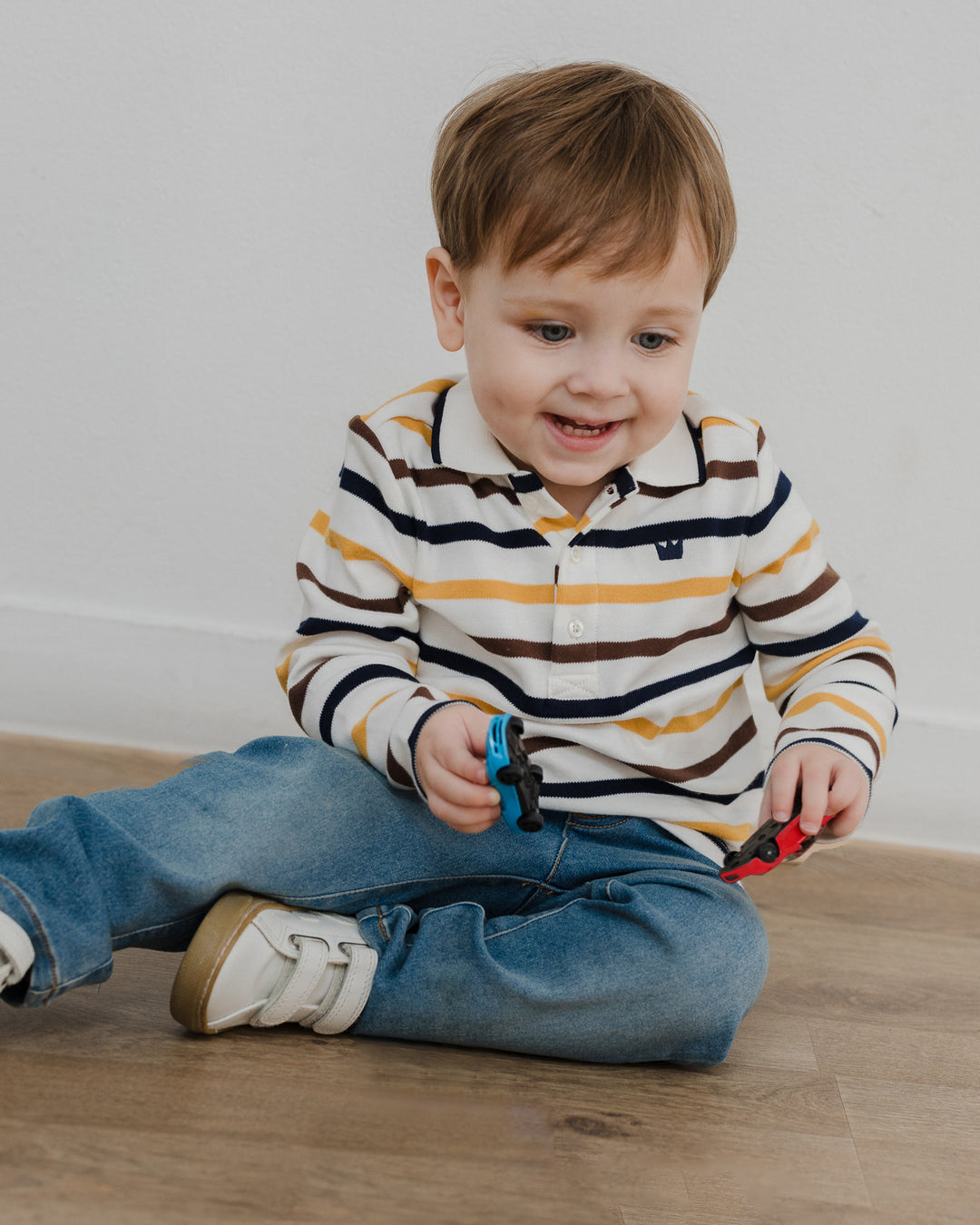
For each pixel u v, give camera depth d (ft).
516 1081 2.68
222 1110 2.36
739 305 4.42
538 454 2.92
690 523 3.12
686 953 2.77
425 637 3.19
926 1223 2.34
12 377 4.55
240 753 3.01
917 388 4.45
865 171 4.32
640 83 2.97
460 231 2.91
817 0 4.23
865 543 4.56
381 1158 2.28
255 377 4.52
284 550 4.63
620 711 3.07
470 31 4.29
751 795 3.25
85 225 4.45
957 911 4.04
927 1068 2.96
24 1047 2.48
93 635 4.63
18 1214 1.98
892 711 3.12
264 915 2.67
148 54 4.33
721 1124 2.60
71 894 2.44
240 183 4.41
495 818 2.70
